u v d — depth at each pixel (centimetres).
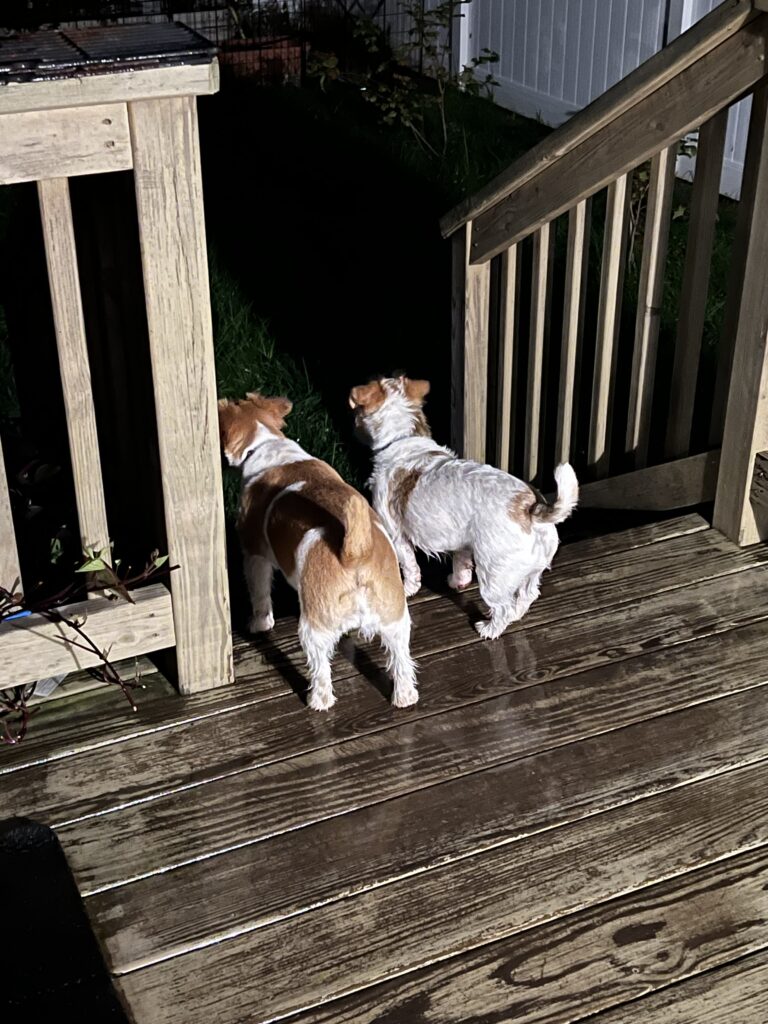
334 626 193
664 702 205
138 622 197
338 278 407
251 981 155
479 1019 150
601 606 230
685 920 163
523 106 621
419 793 186
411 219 445
